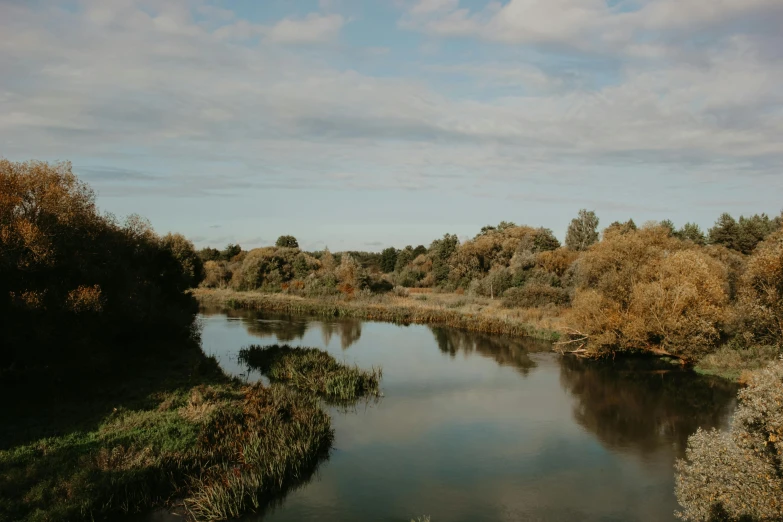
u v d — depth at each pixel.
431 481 14.68
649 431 18.77
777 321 25.34
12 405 17.09
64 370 19.00
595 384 25.17
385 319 47.91
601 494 14.01
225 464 13.89
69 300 17.64
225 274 80.12
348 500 13.47
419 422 19.62
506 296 53.06
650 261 31.84
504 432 18.64
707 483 10.50
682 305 27.67
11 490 11.64
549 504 13.46
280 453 14.81
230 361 29.20
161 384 20.91
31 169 18.59
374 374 24.66
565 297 48.53
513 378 26.47
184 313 32.91
